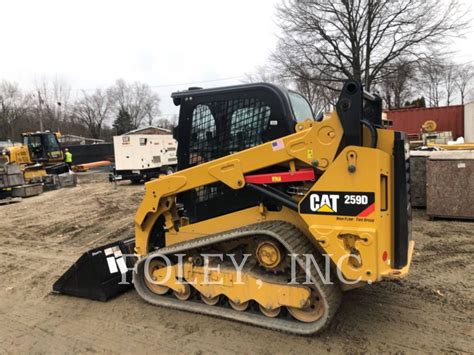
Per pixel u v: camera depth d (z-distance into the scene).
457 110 19.41
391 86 27.73
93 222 9.16
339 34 26.66
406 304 4.00
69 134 67.81
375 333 3.47
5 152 20.02
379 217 3.03
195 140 4.06
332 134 3.19
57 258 6.32
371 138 3.13
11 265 6.03
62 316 4.13
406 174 3.40
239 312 3.80
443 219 7.48
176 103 4.18
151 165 19.00
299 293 3.40
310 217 3.26
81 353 3.41
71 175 18.28
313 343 3.35
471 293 4.22
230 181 3.70
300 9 26.47
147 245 4.36
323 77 26.81
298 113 3.95
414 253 5.58
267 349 3.30
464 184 7.18
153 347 3.44
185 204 4.14
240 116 3.81
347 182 3.09
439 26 25.06
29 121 63.59
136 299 4.44
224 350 3.32
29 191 14.96
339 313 3.84
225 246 3.94
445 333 3.45
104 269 4.46
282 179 3.49
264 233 3.42
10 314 4.26
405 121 20.33
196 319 3.87
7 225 9.36
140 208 4.26
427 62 25.64
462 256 5.38
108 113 77.06
